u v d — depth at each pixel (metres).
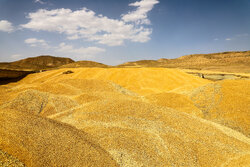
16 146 8.15
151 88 37.38
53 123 11.70
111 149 10.73
